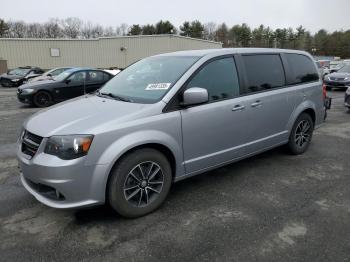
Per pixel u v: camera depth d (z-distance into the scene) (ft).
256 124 14.49
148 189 11.34
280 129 16.10
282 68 16.12
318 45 294.46
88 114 10.88
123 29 262.67
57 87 37.42
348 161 17.02
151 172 11.30
